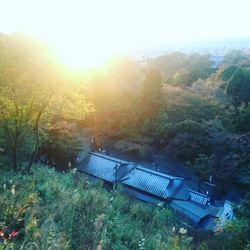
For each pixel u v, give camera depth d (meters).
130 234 8.52
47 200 9.36
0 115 15.82
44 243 6.00
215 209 23.56
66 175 15.63
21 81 14.51
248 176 26.62
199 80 49.16
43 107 15.76
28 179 11.94
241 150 28.20
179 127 32.38
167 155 33.97
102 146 34.69
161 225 11.25
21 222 6.94
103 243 7.12
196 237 11.74
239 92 41.91
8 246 5.50
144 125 34.94
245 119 31.19
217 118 33.25
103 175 27.05
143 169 27.22
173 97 38.62
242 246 8.00
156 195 24.64
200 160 29.31
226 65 63.50
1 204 7.51
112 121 35.41
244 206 9.77
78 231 7.53
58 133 25.94
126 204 12.94
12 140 17.44
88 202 9.88
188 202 24.52
